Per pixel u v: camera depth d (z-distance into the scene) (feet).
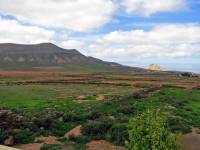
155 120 61.93
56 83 391.86
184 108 164.76
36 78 527.81
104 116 125.29
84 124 107.24
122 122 111.75
